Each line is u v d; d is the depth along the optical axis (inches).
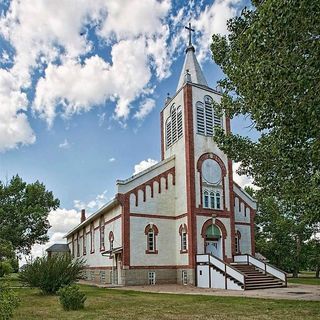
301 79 360.5
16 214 1836.9
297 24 350.9
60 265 944.9
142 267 1208.2
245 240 1413.6
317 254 1790.1
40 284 906.7
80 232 1950.1
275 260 1875.0
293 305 658.2
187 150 1270.9
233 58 515.8
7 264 516.7
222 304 685.9
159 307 657.6
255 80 426.6
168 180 1322.6
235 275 1040.2
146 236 1236.5
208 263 1135.6
